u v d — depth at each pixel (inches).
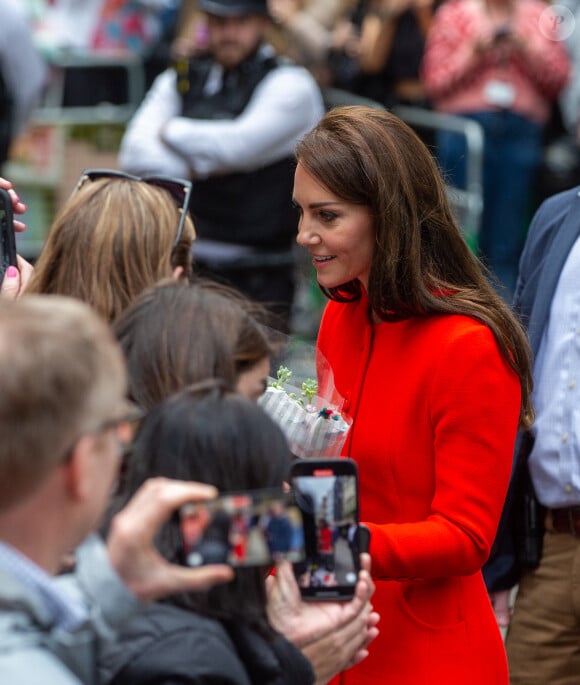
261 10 526.0
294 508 155.1
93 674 147.0
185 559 152.4
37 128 634.2
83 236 230.2
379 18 711.7
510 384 244.8
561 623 303.4
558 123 719.7
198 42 649.6
